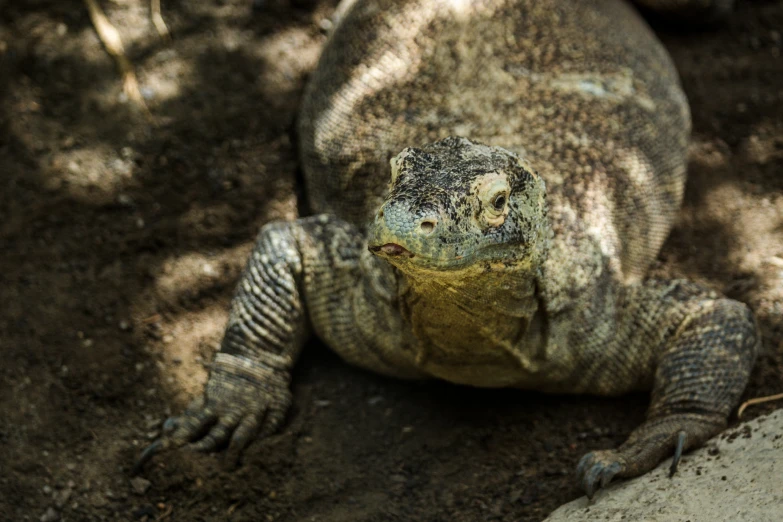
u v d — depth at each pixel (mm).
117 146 9367
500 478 6590
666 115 8703
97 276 8281
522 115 7969
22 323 7785
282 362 7379
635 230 7801
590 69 8508
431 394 7383
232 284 8305
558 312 6574
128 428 7145
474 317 5941
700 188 9016
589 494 5945
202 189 9070
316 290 7383
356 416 7258
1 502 6508
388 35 8789
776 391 6832
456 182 5344
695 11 10656
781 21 10961
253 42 10414
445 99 8164
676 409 6531
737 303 7020
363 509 6480
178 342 7832
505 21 8734
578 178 7430
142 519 6484
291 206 8961
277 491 6641
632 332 7020
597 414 7059
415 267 5184
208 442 6879
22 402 7191
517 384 6965
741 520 5254
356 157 8172
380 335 6941
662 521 5480
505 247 5566
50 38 10234
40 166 9164
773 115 9695
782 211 8672
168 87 9922
